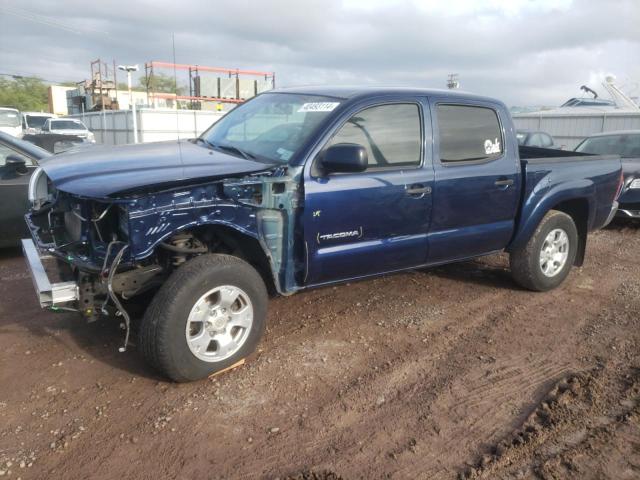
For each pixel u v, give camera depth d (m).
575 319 4.93
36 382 3.57
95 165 3.70
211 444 2.99
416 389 3.63
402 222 4.37
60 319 4.53
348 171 3.81
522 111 25.78
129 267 3.51
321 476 2.76
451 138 4.66
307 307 4.98
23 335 4.23
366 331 4.52
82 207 3.51
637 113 20.92
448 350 4.23
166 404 3.35
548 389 3.67
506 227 5.14
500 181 4.93
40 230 4.14
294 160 3.83
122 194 3.13
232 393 3.49
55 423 3.14
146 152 4.17
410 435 3.13
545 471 2.84
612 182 5.98
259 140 4.30
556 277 5.61
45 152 6.78
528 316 4.96
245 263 3.67
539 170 5.23
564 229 5.58
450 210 4.64
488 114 4.96
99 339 4.18
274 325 4.57
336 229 4.02
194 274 3.39
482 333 4.56
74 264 3.38
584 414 3.36
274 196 3.71
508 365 4.00
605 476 2.82
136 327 4.32
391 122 4.32
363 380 3.72
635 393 3.62
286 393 3.52
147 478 2.72
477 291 5.59
